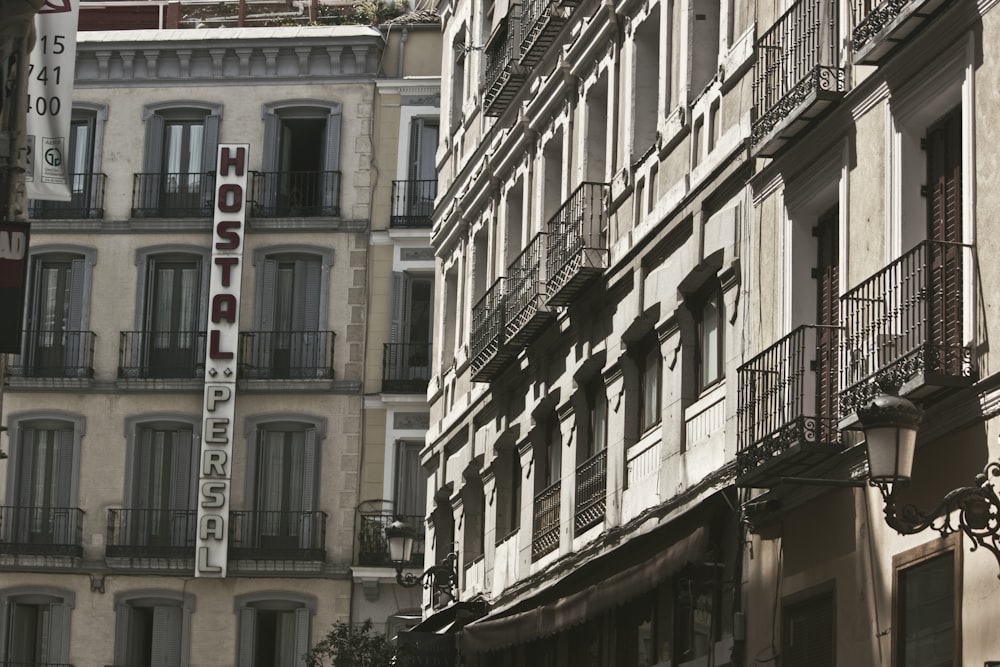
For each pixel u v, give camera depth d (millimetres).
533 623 46062
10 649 81750
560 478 49938
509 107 56844
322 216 84188
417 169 84688
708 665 37156
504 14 58656
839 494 31469
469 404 60750
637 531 42219
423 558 80375
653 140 44812
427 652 56125
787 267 34281
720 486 37000
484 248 62312
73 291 84562
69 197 47219
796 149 34094
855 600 30516
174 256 84625
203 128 86062
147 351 83812
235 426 82500
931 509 27438
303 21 93312
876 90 30797
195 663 80688
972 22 27312
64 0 47531
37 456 83500
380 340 83250
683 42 41500
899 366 27484
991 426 25969
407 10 91562
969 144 27188
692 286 40062
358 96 85375
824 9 32781
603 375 45906
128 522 82250
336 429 82438
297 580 80938
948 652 27156
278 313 83875
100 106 86250
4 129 33125
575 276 46000
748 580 35281
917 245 27438
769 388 33719
